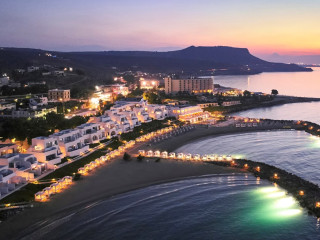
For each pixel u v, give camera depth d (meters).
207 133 187.12
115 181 109.50
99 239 75.88
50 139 123.94
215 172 117.75
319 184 109.00
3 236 75.75
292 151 151.12
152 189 104.06
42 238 75.69
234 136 183.25
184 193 100.88
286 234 77.75
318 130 190.25
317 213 86.12
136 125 187.12
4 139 136.88
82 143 140.00
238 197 97.44
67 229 79.62
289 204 92.69
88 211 88.88
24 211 87.19
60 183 102.44
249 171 118.00
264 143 166.88
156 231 79.31
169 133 181.75
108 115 178.62
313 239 75.56
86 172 117.44
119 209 90.25
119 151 142.12
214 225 81.88
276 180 107.94
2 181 94.56
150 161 129.88
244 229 80.19
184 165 125.00
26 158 107.69
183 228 80.69
